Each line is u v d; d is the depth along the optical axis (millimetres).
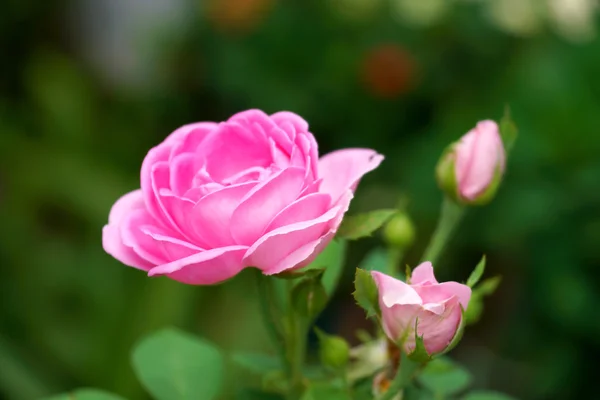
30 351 1159
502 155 589
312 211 523
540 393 1097
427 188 1263
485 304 1297
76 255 1283
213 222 523
